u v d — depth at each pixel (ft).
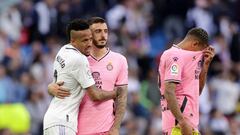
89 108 103.19
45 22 217.56
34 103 188.55
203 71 105.40
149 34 234.38
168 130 103.65
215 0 242.17
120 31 223.30
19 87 194.39
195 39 103.96
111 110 104.12
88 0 226.79
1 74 193.16
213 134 200.13
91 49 104.78
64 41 214.48
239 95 221.05
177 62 102.89
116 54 105.81
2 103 188.14
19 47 210.38
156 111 190.39
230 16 242.99
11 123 178.09
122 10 228.63
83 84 101.71
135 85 200.13
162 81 104.32
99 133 103.09
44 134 102.42
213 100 214.69
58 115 101.45
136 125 184.14
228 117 209.15
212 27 236.22
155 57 220.02
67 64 101.76
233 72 227.61
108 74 104.53
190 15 235.20
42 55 203.51
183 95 103.45
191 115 103.35
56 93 101.96
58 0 221.87
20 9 219.82
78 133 103.09
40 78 197.98
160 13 238.07
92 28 104.32
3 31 213.25
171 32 236.63
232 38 236.84
